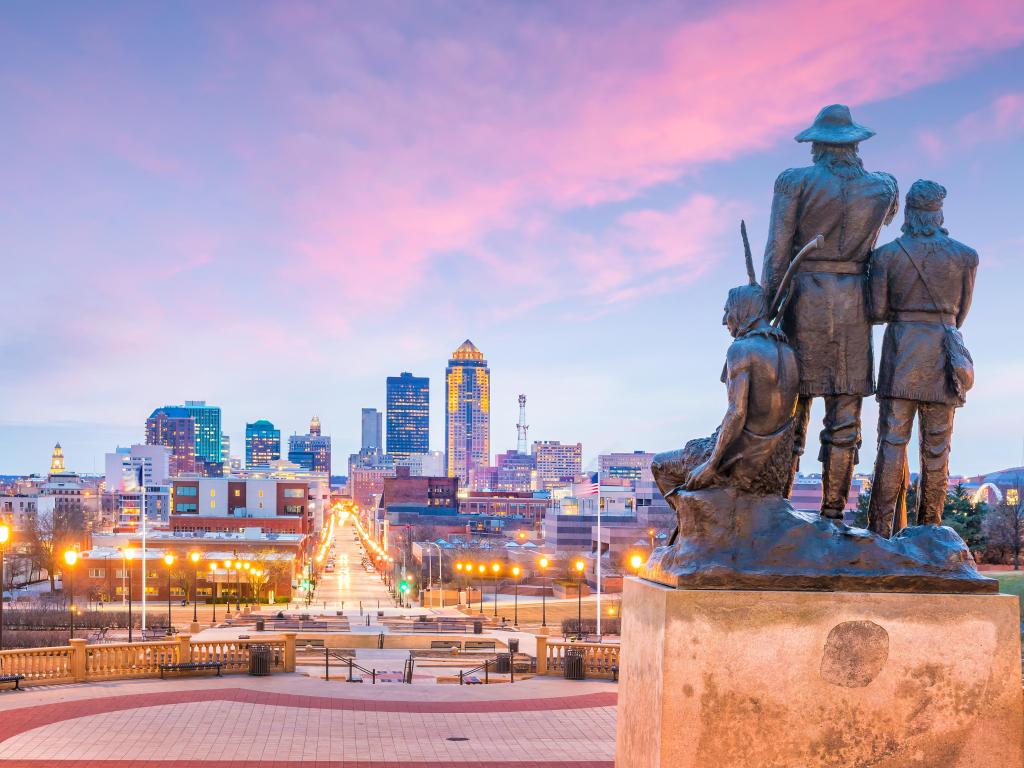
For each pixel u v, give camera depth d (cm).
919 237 1166
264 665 3375
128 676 3253
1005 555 8138
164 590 11994
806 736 1050
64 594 12038
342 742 2305
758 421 1096
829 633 1058
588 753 2216
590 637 6812
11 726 2409
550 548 15188
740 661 1048
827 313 1162
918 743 1056
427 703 2850
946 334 1145
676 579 1072
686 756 1039
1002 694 1063
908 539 1116
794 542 1085
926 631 1065
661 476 1244
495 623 8606
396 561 17288
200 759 2109
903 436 1170
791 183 1172
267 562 12256
